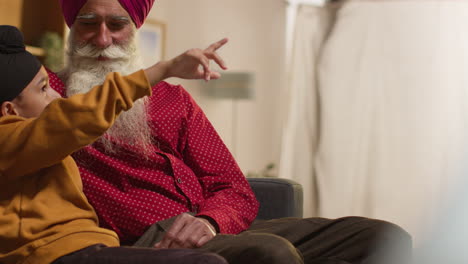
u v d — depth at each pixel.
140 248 1.01
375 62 4.61
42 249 1.04
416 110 4.52
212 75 1.19
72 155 1.43
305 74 4.76
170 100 1.65
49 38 3.57
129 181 1.45
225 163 1.65
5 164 1.06
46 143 1.04
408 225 4.43
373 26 4.61
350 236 1.37
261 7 6.45
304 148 4.77
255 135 6.37
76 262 1.01
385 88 4.59
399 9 4.55
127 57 1.56
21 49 1.19
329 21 4.72
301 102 4.78
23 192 1.09
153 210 1.44
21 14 3.74
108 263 0.98
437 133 4.47
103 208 1.41
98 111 1.05
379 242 1.34
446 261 1.45
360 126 4.64
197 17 5.46
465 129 4.44
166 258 0.95
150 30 4.82
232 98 5.40
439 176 4.43
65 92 1.54
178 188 1.52
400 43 4.55
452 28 4.47
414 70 4.52
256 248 1.03
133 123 1.49
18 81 1.15
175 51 5.18
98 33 1.52
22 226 1.06
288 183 1.94
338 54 4.67
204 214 1.36
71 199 1.13
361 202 4.61
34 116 1.18
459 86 4.46
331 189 4.68
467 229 1.56
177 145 1.64
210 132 1.69
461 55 4.46
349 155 4.65
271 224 1.53
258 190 1.96
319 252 1.37
